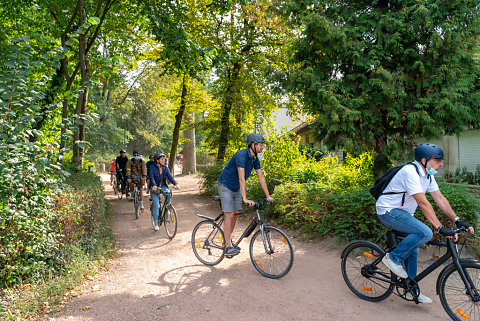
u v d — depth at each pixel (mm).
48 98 11148
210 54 10898
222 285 4699
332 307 3986
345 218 6254
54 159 4973
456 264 3455
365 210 6027
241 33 15516
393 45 6543
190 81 17953
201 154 40156
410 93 6754
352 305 4016
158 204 7922
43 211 4617
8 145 4133
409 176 3625
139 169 10891
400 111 6781
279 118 22609
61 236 5062
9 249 4316
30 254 4684
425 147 3664
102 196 8797
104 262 5691
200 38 15180
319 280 4770
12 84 4445
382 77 6574
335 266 5305
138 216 9820
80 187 6594
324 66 7273
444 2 6289
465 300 3457
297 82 7195
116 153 41312
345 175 8328
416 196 3559
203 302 4199
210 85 16938
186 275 5117
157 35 10328
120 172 13734
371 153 7477
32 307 3988
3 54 8766
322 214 6785
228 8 11750
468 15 6340
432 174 3666
